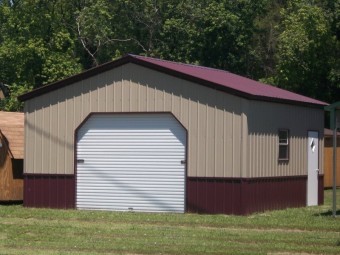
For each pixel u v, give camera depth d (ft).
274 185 135.23
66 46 256.52
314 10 232.73
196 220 119.65
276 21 276.21
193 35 256.11
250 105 126.72
